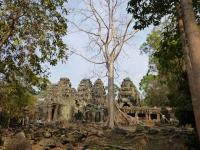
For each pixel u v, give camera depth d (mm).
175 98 18281
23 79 15898
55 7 15602
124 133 19141
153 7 15070
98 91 50812
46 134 18406
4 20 14719
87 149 15148
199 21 15047
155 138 16500
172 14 15781
